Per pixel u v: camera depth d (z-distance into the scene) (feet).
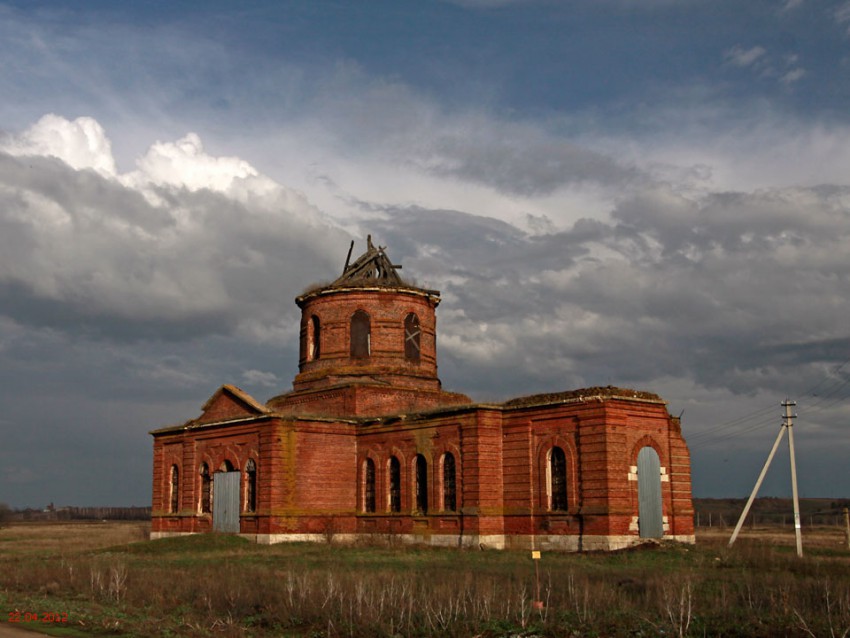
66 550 148.77
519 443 135.23
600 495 123.24
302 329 176.14
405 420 149.18
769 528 273.95
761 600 71.41
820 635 58.49
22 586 92.58
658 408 131.44
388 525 149.28
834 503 498.69
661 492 129.29
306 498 151.43
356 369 165.68
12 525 341.62
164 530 174.50
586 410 126.41
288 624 67.67
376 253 179.42
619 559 111.86
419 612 68.44
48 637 62.95
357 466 157.28
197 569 104.06
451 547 136.36
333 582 76.13
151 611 74.74
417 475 147.33
